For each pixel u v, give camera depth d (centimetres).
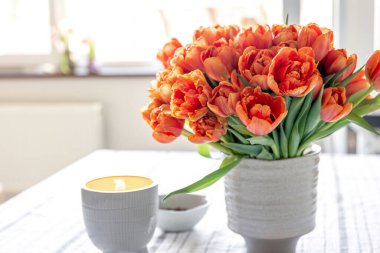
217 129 76
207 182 80
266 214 83
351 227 105
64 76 280
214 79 78
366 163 154
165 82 82
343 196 125
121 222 86
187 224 103
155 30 286
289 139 82
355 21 253
